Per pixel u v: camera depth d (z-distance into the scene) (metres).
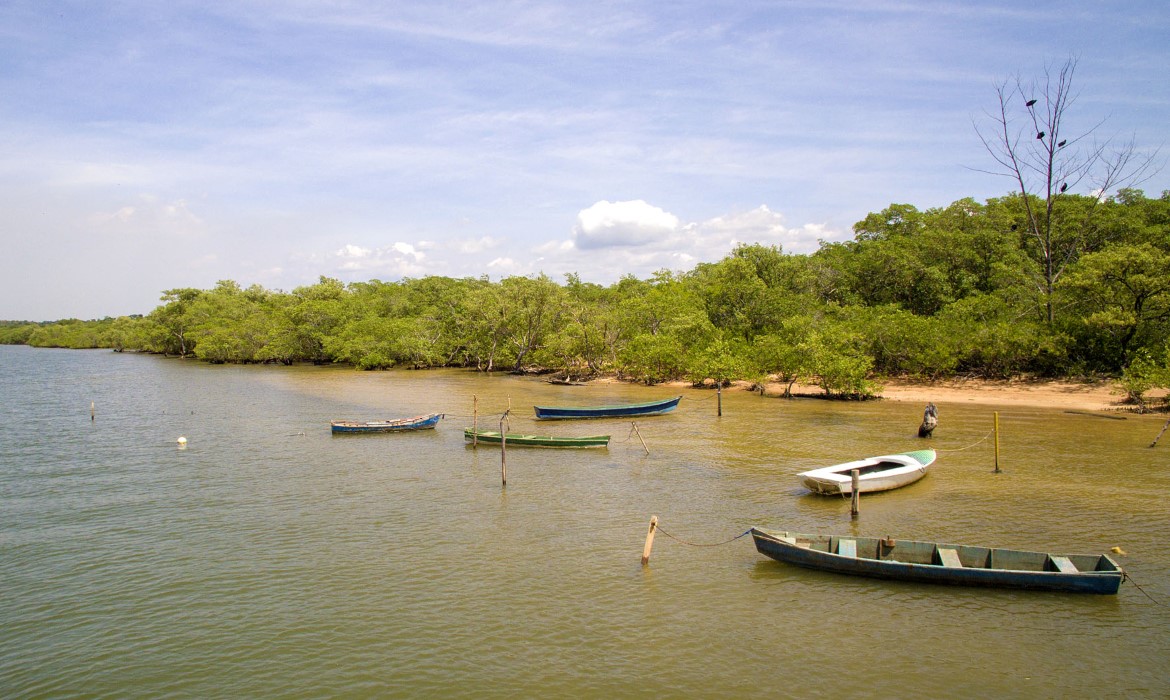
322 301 132.50
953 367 66.06
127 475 36.53
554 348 89.81
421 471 37.06
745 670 16.75
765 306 85.19
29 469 38.09
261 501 31.27
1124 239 75.50
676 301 92.38
